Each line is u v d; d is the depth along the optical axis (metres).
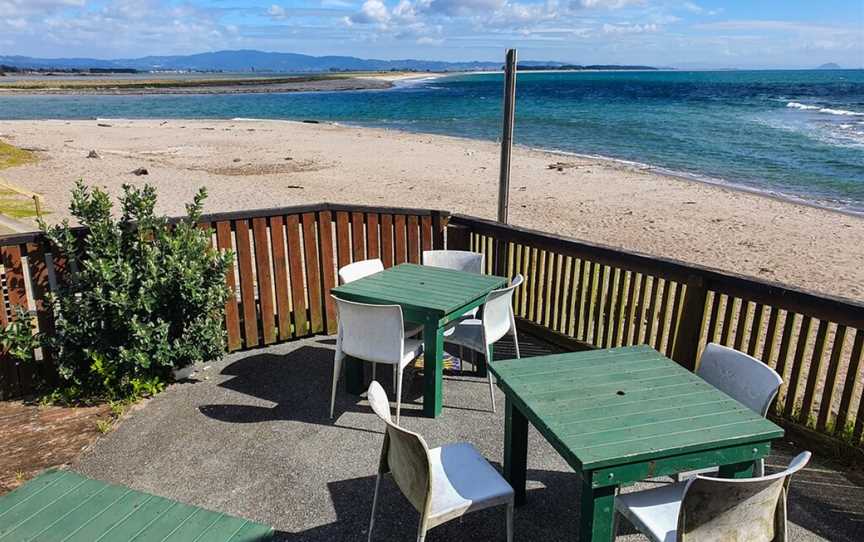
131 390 4.69
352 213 5.94
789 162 21.52
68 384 4.78
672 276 4.60
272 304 5.75
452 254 5.65
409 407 4.61
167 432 4.21
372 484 3.64
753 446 2.66
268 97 76.44
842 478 3.71
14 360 4.65
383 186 16.73
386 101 65.00
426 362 4.35
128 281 4.53
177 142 27.30
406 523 3.30
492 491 2.88
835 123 34.59
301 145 26.64
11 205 11.88
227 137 29.88
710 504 2.30
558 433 2.64
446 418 4.45
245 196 14.68
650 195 15.89
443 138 30.38
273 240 5.61
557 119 38.69
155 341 4.64
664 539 2.53
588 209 14.16
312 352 5.64
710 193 16.20
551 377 3.23
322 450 4.00
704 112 42.78
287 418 4.42
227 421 4.36
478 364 5.20
